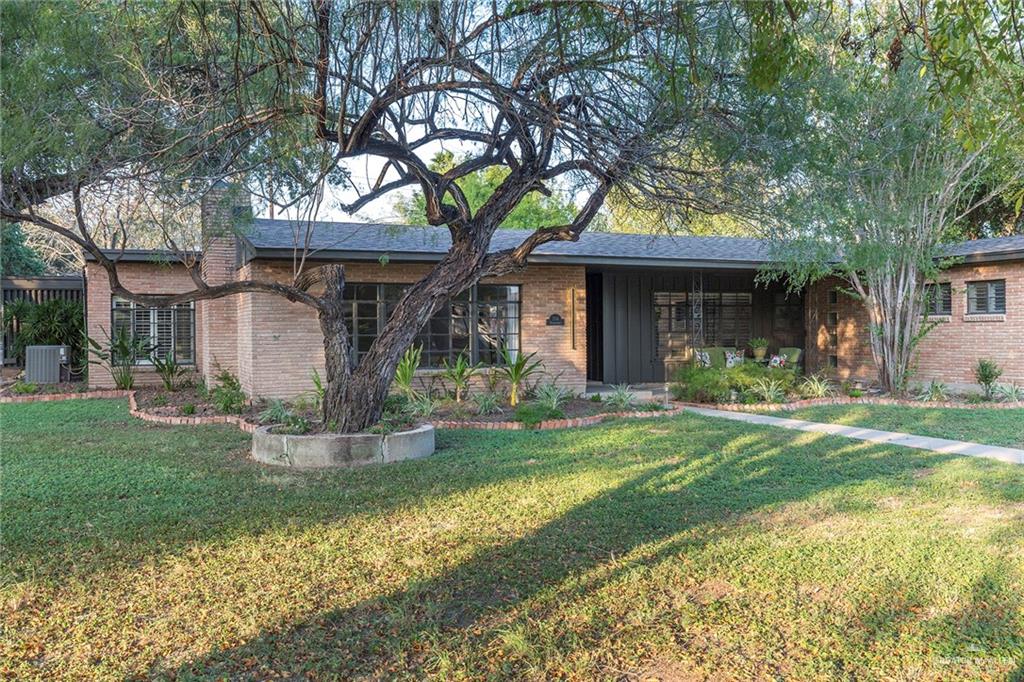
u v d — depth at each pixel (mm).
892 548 4996
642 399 14258
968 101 4328
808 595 4273
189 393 14922
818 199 7469
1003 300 14828
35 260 28734
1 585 4430
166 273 16641
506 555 4961
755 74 4586
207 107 6344
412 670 3438
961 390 15172
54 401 14406
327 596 4293
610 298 17766
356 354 13516
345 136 6531
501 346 14469
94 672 3408
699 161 7492
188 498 6488
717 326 18656
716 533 5406
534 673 3402
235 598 4266
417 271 13742
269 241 12656
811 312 19156
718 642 3701
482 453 8641
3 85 5371
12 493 6609
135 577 4590
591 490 6715
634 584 4426
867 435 9750
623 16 5266
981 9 3787
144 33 6000
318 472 7613
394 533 5469
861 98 8164
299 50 6012
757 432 9969
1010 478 7023
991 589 4293
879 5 7707
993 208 22562
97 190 7574
